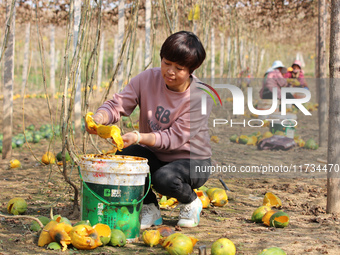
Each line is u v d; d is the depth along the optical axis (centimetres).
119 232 249
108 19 881
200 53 262
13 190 407
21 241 248
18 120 1006
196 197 305
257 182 476
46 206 342
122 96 292
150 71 299
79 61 307
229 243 228
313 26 1258
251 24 1169
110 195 251
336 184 341
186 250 228
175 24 492
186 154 296
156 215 305
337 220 324
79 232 235
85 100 323
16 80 1702
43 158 540
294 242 262
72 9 303
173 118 289
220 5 857
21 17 897
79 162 276
